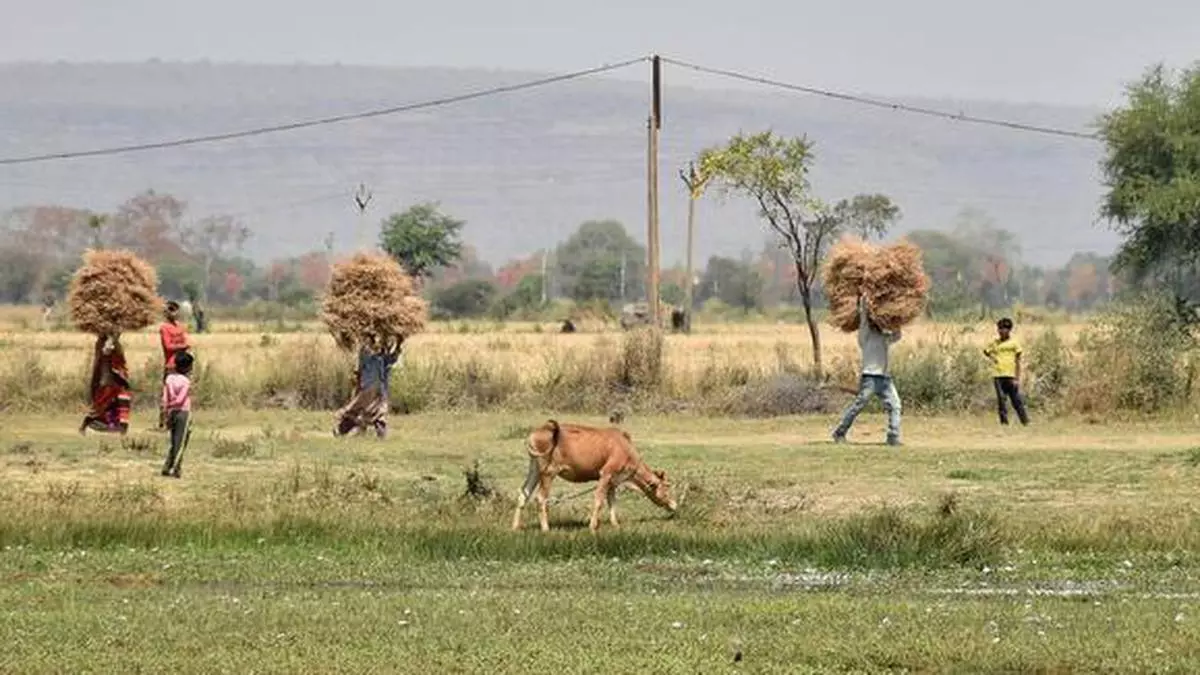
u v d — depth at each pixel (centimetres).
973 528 5747
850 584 5216
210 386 11488
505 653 3994
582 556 5762
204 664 3872
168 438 8962
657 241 14000
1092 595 4969
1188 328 11950
